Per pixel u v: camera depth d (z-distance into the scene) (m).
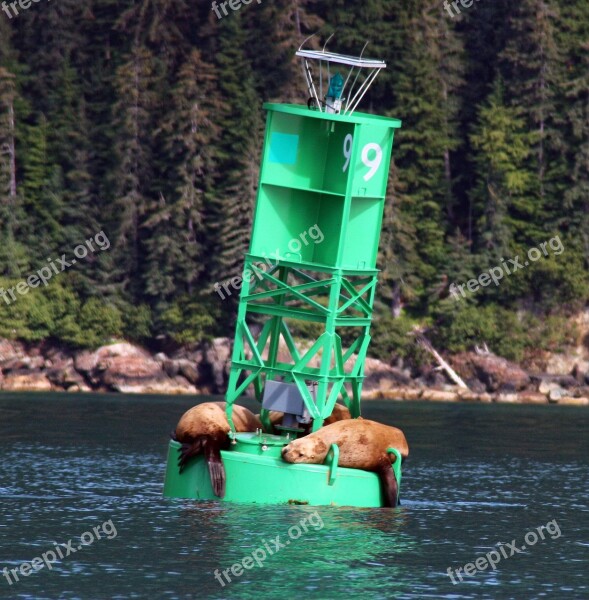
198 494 135.62
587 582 107.62
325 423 141.62
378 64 139.50
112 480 163.88
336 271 134.12
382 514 132.00
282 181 135.88
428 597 100.50
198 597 98.50
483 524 134.38
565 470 189.88
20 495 148.75
